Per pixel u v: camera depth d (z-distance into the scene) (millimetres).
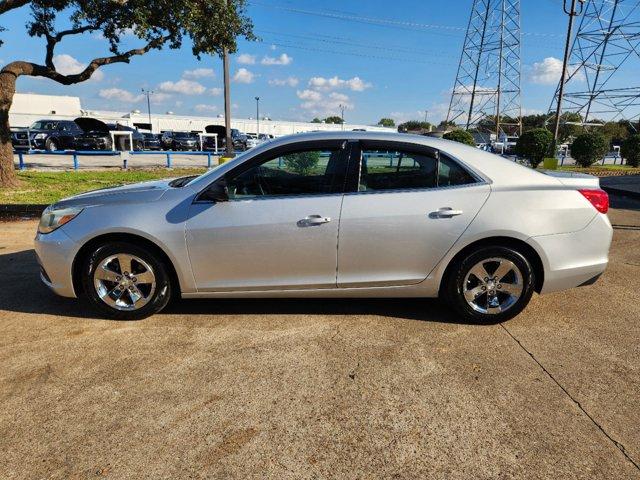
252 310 4023
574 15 20078
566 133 37219
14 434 2398
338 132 3729
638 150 22062
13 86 11547
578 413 2625
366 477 2133
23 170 15680
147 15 12273
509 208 3584
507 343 3471
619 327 3781
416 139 3672
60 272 3668
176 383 2887
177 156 27109
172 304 4152
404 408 2654
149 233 3539
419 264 3623
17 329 3617
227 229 3537
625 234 7359
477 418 2572
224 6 13156
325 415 2584
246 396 2756
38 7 12695
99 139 24469
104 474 2129
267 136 42031
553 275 3695
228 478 2115
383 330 3664
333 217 3527
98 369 3041
